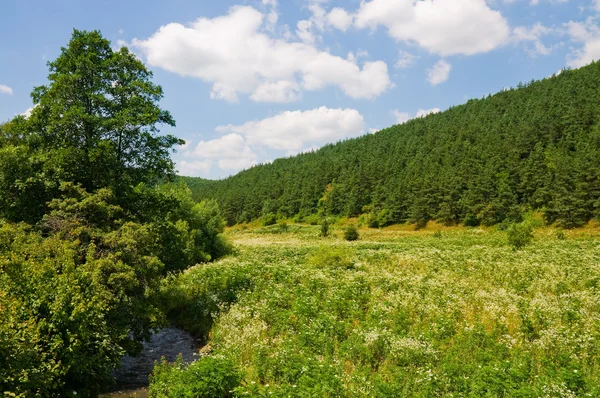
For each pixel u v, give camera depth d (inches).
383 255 1536.7
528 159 3558.1
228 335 626.2
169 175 888.3
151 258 666.2
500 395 371.9
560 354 453.7
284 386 392.8
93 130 759.7
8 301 390.3
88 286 525.7
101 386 497.7
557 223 2797.7
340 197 5039.4
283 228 4586.6
